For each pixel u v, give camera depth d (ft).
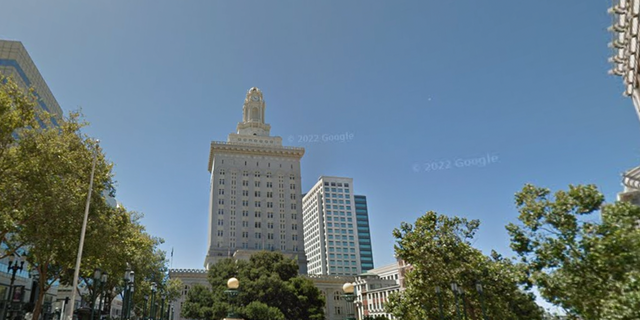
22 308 151.84
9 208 79.56
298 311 228.43
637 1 68.03
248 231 444.55
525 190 68.23
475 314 116.26
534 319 106.42
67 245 94.48
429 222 115.75
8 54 187.83
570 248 60.08
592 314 56.75
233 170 469.16
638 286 46.47
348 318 77.05
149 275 176.96
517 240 67.62
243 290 224.74
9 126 77.41
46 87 223.10
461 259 109.40
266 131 545.03
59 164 84.94
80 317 98.63
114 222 115.34
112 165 108.27
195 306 228.22
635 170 67.56
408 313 123.24
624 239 51.11
